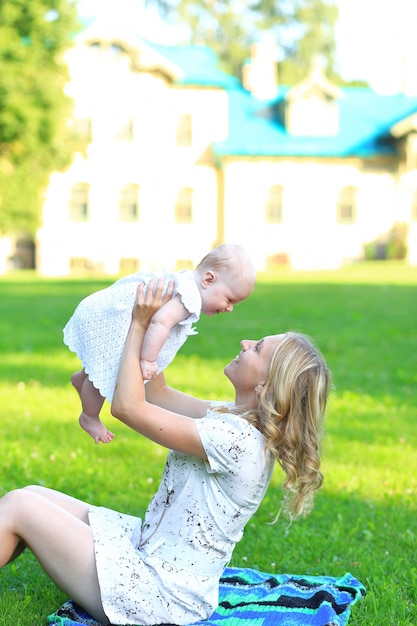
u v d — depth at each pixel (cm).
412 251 3897
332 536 471
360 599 372
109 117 3734
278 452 326
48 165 2478
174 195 3803
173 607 321
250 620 339
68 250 3753
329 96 3869
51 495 342
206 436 316
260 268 3778
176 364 1075
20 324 1520
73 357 1136
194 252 3834
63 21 2352
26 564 426
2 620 357
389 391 916
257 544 466
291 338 332
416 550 454
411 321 1596
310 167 3819
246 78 4066
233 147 3744
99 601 318
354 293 2269
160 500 336
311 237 3847
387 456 652
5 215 2483
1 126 2277
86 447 663
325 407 334
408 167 3828
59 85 2403
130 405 316
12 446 654
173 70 3681
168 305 337
